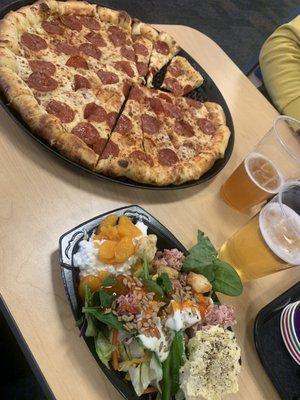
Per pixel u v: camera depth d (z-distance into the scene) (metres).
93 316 0.70
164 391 0.69
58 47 1.12
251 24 2.75
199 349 0.69
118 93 1.14
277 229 0.84
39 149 0.92
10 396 1.11
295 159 0.97
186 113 1.17
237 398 0.79
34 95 1.00
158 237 0.86
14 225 0.80
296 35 1.50
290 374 0.89
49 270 0.78
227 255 0.91
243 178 0.98
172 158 1.06
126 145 1.03
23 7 1.10
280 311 0.95
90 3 1.22
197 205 1.01
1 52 0.96
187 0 2.64
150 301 0.71
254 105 1.32
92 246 0.75
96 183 0.93
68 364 0.70
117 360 0.70
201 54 1.36
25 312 0.71
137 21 1.28
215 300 0.81
